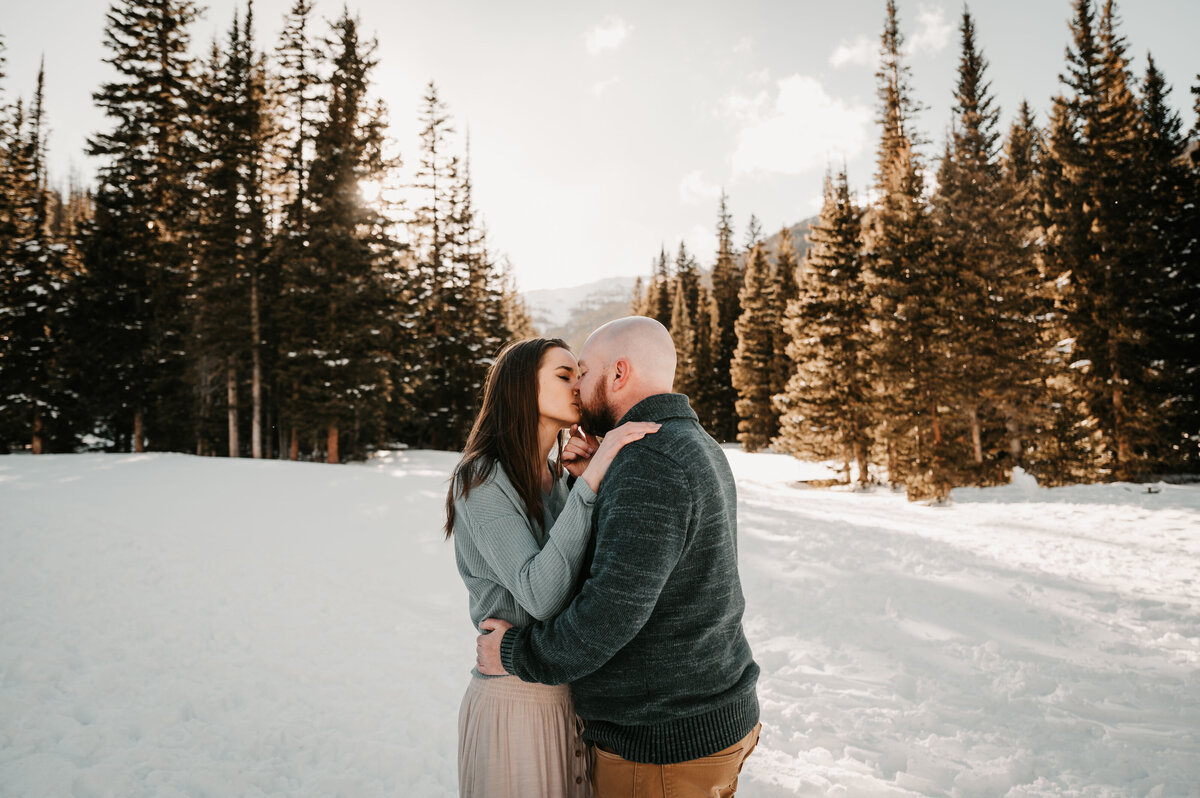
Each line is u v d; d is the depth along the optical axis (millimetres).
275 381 25672
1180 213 22156
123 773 3400
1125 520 11688
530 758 1758
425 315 35094
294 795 3260
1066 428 19594
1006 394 19375
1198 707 4055
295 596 6910
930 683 4562
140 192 25406
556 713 1817
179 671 4828
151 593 6926
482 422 1926
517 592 1637
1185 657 4871
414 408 30547
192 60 26719
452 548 9320
